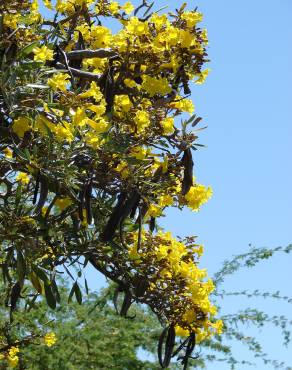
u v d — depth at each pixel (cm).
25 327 1884
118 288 979
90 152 810
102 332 2052
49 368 1919
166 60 874
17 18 830
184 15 878
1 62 804
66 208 886
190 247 1006
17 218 843
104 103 808
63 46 984
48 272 939
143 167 857
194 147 871
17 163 832
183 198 942
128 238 963
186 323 983
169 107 904
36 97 776
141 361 2055
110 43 946
